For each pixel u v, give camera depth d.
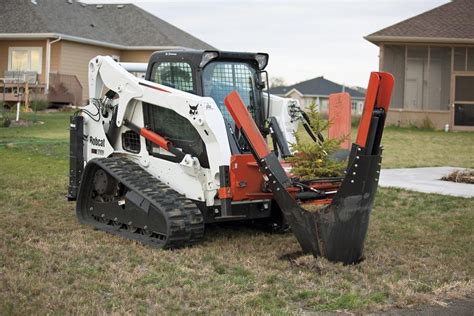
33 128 19.94
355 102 56.22
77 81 27.69
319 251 5.74
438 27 24.55
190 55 6.65
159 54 7.00
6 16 28.55
